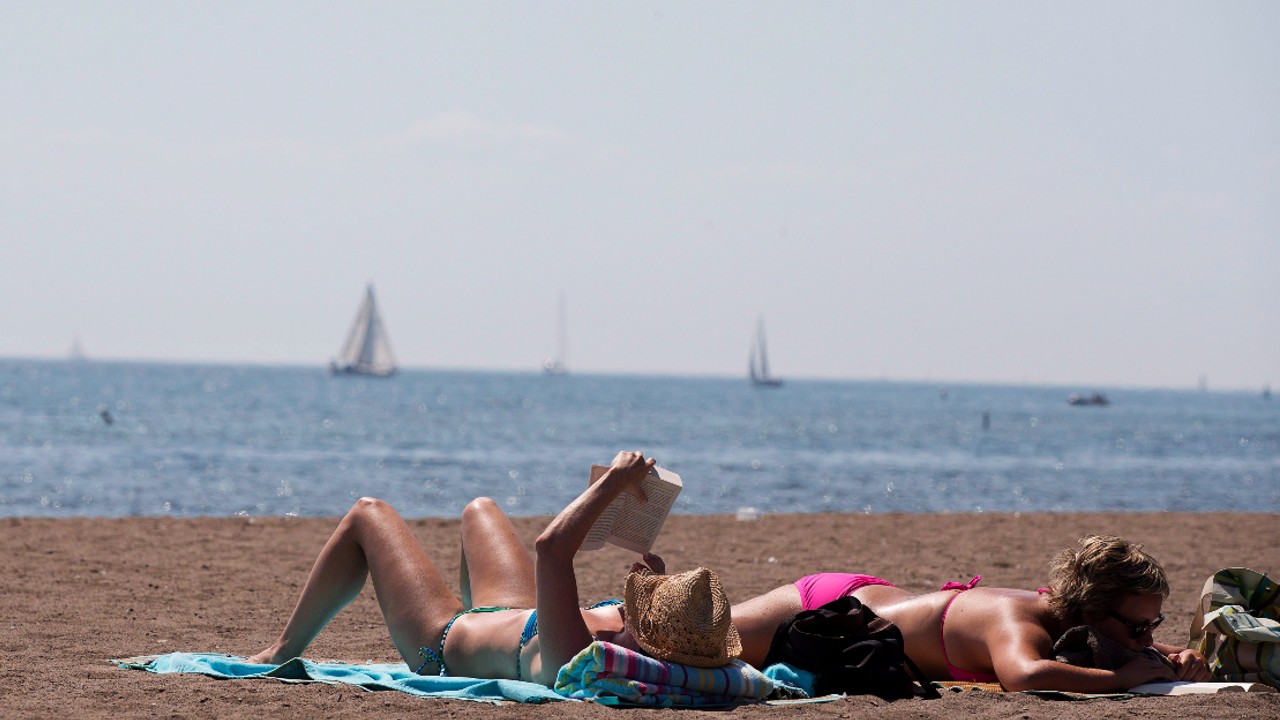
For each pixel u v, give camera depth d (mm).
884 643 16016
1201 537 46562
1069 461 136875
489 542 17469
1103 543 15883
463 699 15422
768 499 82812
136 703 15547
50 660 19844
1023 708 14625
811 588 17234
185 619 25453
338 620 26328
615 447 146000
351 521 17828
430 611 16922
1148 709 14398
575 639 15328
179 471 97125
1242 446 192000
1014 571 36594
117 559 35312
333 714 14859
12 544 38031
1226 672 16281
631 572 16141
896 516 54625
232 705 15422
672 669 15266
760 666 17047
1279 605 16844
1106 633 15922
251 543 40531
